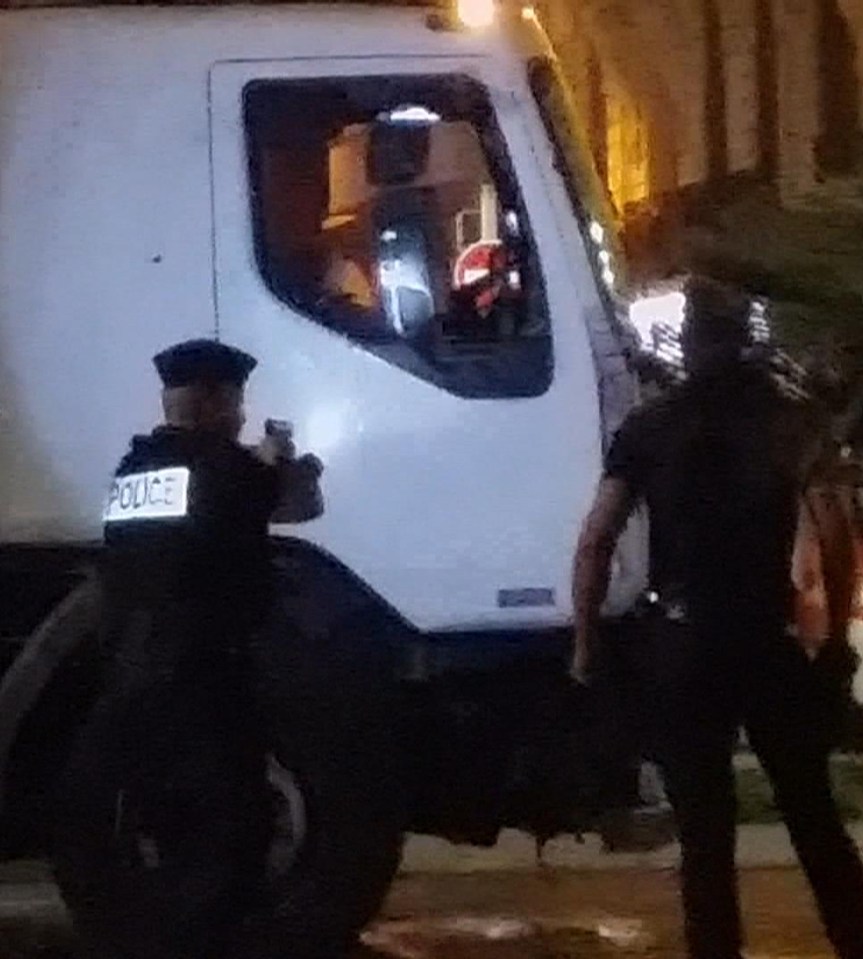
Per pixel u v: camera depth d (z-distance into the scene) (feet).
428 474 22.08
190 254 22.17
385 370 22.12
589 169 22.99
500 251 22.26
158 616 21.07
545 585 22.11
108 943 21.95
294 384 22.07
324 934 22.08
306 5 22.79
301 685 21.81
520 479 22.12
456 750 22.34
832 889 21.74
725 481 21.39
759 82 67.77
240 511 21.02
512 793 22.45
